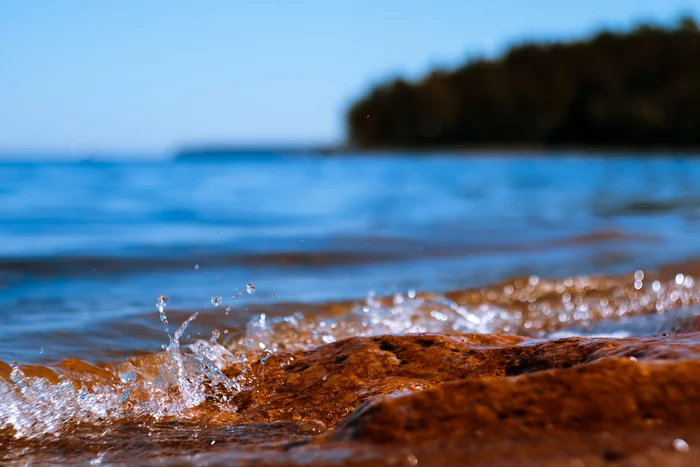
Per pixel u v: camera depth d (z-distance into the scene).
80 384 2.71
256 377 2.79
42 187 16.53
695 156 40.53
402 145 68.69
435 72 68.00
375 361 2.69
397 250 6.95
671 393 1.66
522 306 4.62
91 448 2.16
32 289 4.80
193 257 6.25
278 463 1.61
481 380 1.77
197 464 1.70
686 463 1.36
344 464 1.54
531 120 62.94
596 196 14.54
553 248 7.20
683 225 9.06
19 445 2.19
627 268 5.89
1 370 2.77
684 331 3.48
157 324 3.74
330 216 10.77
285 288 4.96
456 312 4.34
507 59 65.44
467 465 1.48
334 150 67.75
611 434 1.57
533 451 1.52
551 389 1.71
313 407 2.46
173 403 2.59
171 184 19.30
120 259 6.05
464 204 13.30
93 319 3.84
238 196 15.06
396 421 1.71
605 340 2.40
